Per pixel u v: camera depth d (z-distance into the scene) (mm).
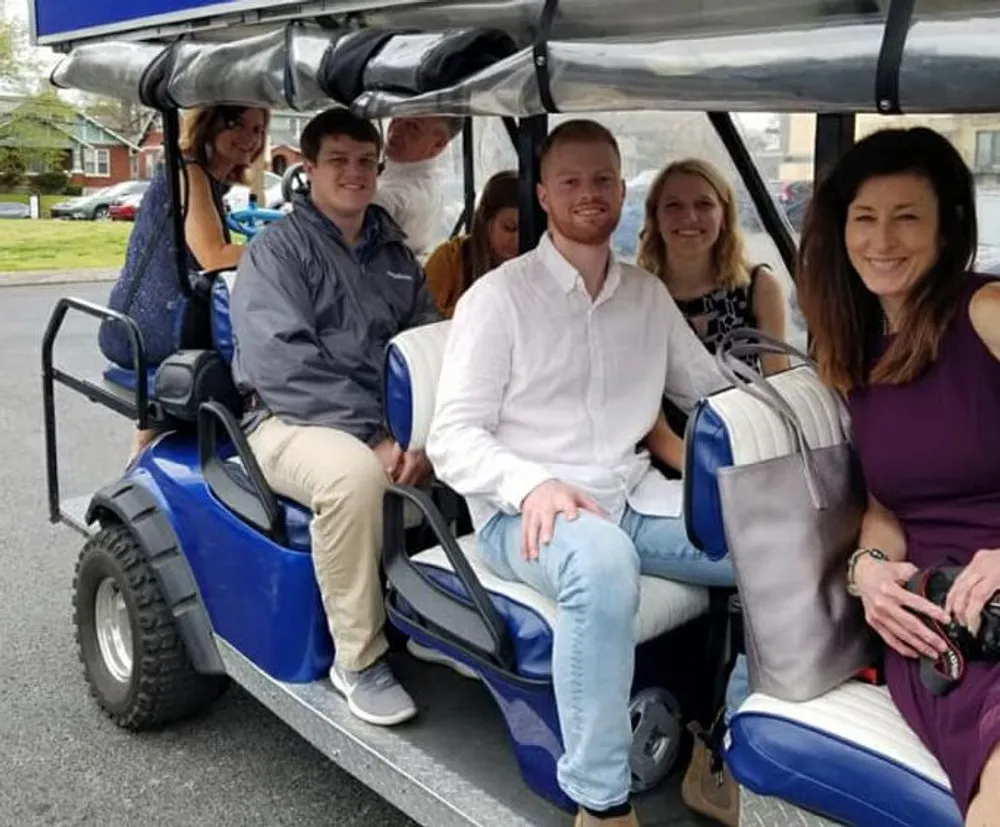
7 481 6234
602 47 1925
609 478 2521
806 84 1642
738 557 1970
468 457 2396
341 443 2777
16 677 3828
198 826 3012
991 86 1463
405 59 2260
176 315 3502
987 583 1801
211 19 2785
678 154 3426
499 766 2447
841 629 1997
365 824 3020
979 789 1675
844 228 2041
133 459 3635
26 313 12727
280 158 4938
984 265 2299
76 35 3363
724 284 3301
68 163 39031
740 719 1971
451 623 2371
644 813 2338
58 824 3012
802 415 2123
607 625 2119
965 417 1919
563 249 2549
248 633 2951
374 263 3160
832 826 1848
